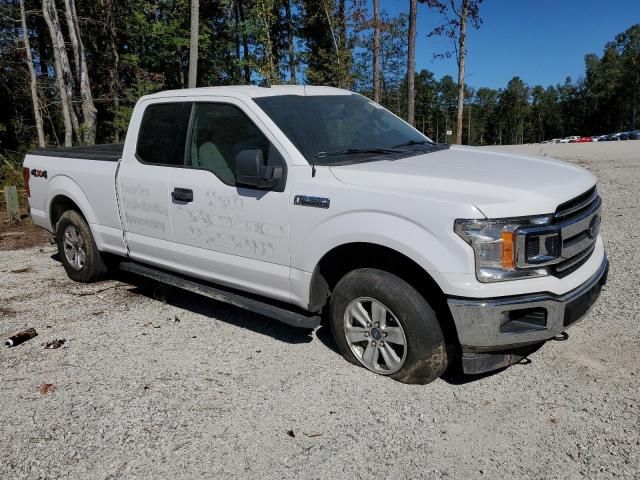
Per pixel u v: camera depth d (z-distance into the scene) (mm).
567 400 3266
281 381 3684
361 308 3664
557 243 3111
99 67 25906
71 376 3881
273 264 3951
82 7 24703
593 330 4156
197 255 4469
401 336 3463
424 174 3408
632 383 3398
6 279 6336
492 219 2986
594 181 3732
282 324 4703
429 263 3129
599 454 2771
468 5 22938
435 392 3449
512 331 3104
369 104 4945
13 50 19859
